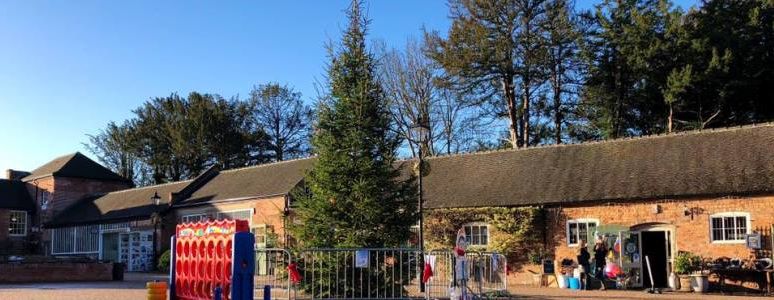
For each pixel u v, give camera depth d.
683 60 37.59
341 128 16.98
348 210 16.55
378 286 15.88
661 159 25.31
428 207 28.05
